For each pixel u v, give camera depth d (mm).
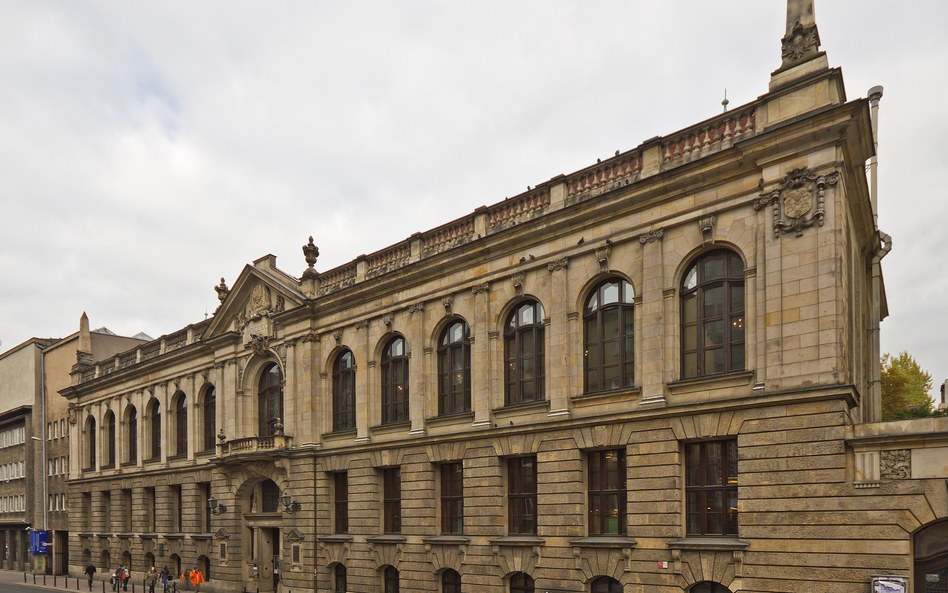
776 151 19922
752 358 20234
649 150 23328
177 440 46031
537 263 25891
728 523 20453
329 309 34719
